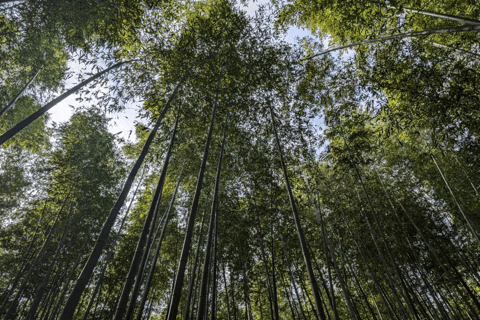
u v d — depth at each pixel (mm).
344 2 5184
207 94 5730
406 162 7867
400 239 7816
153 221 6535
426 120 4988
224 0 6094
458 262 8172
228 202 7422
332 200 7945
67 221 8047
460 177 7234
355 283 9055
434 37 5164
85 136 8445
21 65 6797
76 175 7828
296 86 7121
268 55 6469
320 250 8227
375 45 5648
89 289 10008
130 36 5172
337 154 6723
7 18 5238
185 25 5836
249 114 6723
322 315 3738
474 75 4309
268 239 7773
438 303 6738
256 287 8750
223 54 5816
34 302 6945
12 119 7750
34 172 9266
